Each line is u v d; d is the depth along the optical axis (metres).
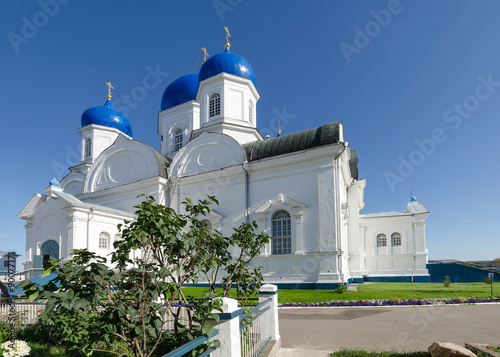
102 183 28.58
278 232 21.11
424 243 28.31
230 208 22.67
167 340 5.11
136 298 3.91
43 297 3.11
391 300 13.91
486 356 6.00
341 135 21.19
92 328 3.81
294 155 20.95
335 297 15.30
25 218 24.66
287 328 9.91
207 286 21.53
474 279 29.05
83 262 3.85
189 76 34.62
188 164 25.48
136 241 4.11
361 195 30.45
